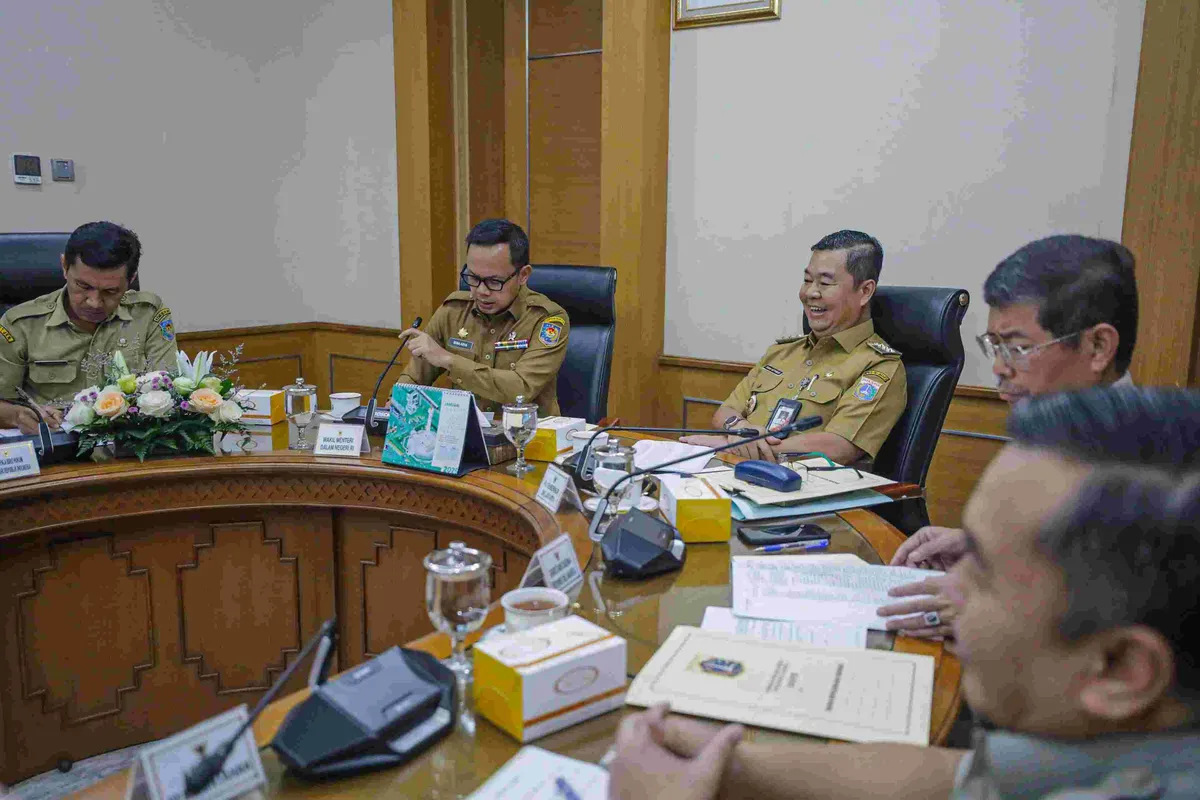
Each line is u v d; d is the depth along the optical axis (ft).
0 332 8.43
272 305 15.02
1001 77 9.29
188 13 13.34
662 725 2.47
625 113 11.37
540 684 2.72
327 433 6.50
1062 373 4.21
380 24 13.79
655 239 11.72
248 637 6.70
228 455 6.45
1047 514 1.56
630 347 11.80
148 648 6.47
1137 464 1.54
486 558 3.22
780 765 2.36
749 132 10.98
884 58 9.94
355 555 6.63
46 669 6.11
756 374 8.49
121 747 6.48
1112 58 8.64
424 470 6.03
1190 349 8.39
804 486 5.39
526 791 2.41
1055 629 1.55
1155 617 1.46
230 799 2.41
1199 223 8.19
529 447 6.31
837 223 10.50
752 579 4.00
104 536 6.22
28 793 6.01
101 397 6.15
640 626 3.57
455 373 8.09
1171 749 1.51
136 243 8.11
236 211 14.32
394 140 13.97
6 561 5.87
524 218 14.03
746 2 10.73
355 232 14.73
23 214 11.85
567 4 12.89
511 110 13.85
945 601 3.46
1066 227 9.11
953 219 9.76
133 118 12.87
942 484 10.04
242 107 14.21
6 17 11.45
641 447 6.20
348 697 2.69
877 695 2.95
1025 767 1.65
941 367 7.17
